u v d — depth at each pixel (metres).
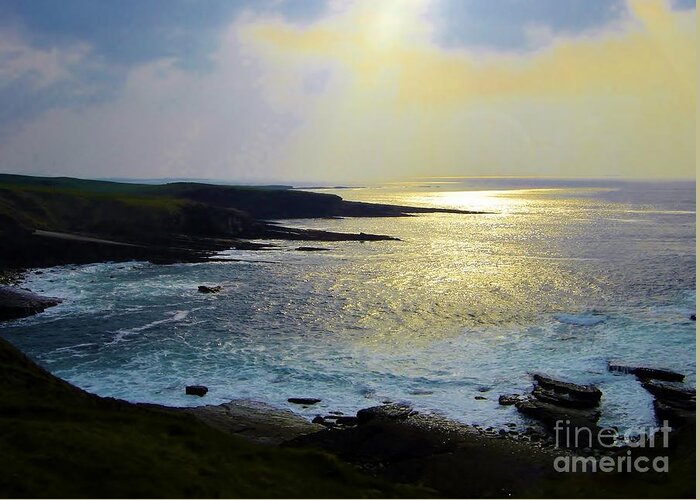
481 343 41.59
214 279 68.69
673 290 60.09
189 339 43.41
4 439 18.28
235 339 43.34
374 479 20.98
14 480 15.85
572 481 22.09
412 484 22.22
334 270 75.12
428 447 25.28
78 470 17.02
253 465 20.27
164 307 53.94
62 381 28.52
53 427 19.84
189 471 18.33
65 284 65.12
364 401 31.36
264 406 30.81
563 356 38.22
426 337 43.38
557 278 68.38
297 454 21.84
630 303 53.97
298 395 32.31
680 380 32.97
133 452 18.81
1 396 22.98
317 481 19.70
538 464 23.77
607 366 35.88
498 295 58.34
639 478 21.64
